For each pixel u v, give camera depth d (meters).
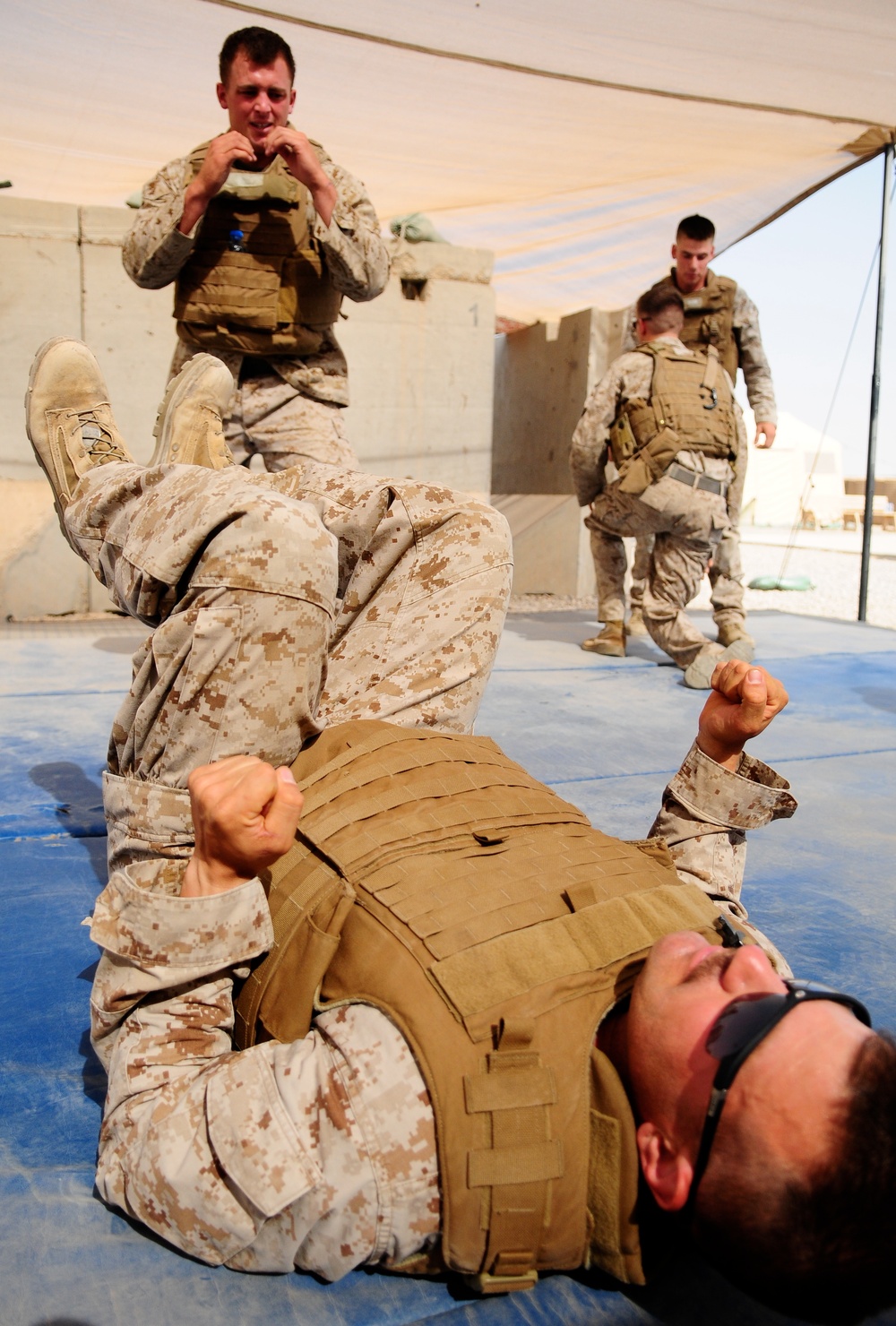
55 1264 1.09
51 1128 1.32
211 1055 1.11
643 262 7.11
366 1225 0.99
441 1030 0.99
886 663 4.98
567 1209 0.99
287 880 1.17
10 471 5.70
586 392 7.47
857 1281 0.84
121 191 5.58
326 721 1.53
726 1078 0.88
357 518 1.64
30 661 4.45
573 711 3.76
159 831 1.29
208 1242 1.02
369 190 5.92
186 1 3.81
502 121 4.97
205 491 1.32
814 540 17.33
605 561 5.03
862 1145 0.82
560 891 1.14
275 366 3.70
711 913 1.16
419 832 1.19
